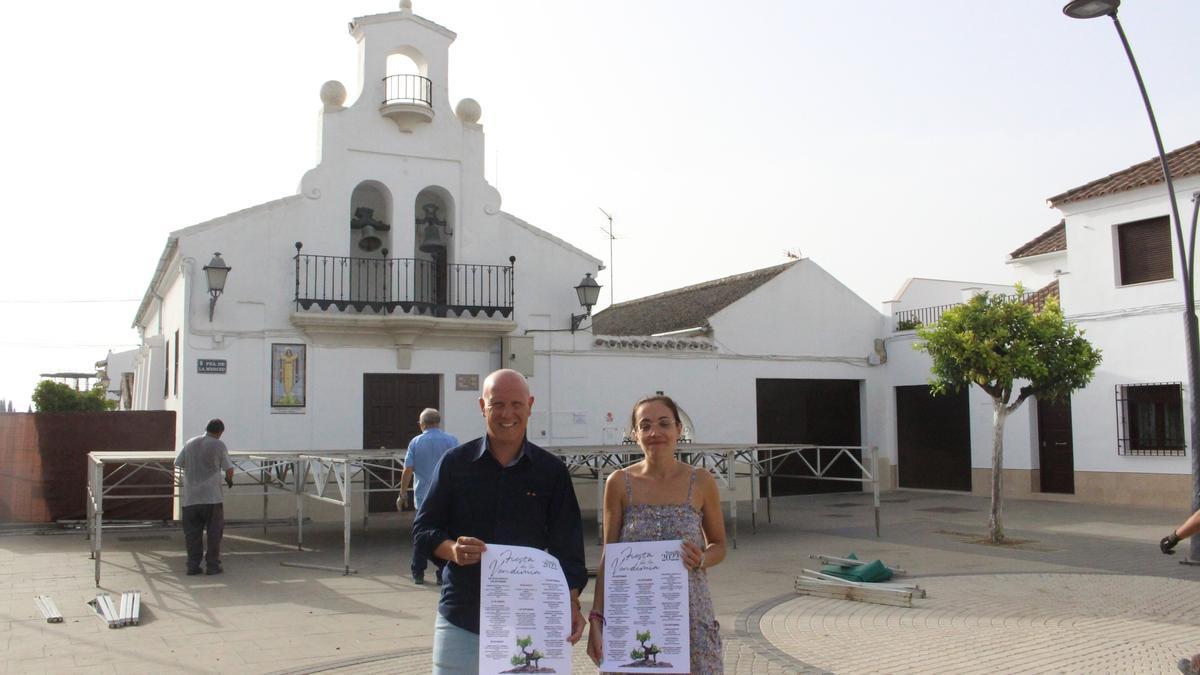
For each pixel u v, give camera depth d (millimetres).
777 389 21328
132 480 16094
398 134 17438
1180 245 12312
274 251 16281
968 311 13797
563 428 18328
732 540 14078
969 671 7000
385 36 17500
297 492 13633
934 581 10742
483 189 18031
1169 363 17141
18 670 7168
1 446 15805
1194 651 7504
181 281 16234
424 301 17438
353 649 7812
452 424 17453
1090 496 18375
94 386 46125
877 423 22297
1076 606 9328
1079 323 18609
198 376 15555
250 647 7883
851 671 7031
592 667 7422
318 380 16422
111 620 8602
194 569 11336
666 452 4461
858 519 16969
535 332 18234
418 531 4066
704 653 4242
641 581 4180
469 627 3957
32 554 12852
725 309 20469
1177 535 5230
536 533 4066
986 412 20469
